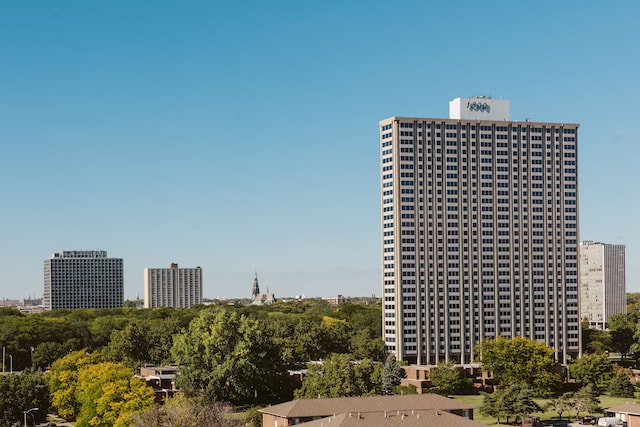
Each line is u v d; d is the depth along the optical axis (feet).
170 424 547.49
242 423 569.23
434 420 588.91
